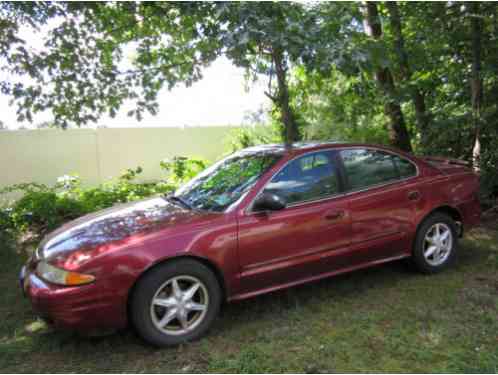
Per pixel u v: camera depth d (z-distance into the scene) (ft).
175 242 9.77
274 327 10.70
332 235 11.76
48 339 10.46
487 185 20.66
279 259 11.02
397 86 23.56
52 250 10.07
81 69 20.12
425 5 22.86
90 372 9.05
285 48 15.55
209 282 10.16
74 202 21.59
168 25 21.16
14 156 29.25
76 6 18.35
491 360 8.91
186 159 29.43
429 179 13.83
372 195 12.54
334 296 12.44
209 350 9.72
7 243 18.86
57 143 30.53
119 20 20.68
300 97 28.91
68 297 8.87
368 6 24.27
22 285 10.46
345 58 15.58
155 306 9.70
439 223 13.94
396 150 13.73
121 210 12.21
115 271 9.16
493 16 20.58
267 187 11.23
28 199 21.29
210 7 17.34
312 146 12.50
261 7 15.67
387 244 12.85
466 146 22.94
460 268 14.40
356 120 31.12
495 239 17.40
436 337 9.95
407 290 12.73
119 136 32.71
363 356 9.29
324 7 19.60
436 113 23.95
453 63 23.54
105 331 9.35
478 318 10.80
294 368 8.92
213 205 11.34
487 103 22.66
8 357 9.68
